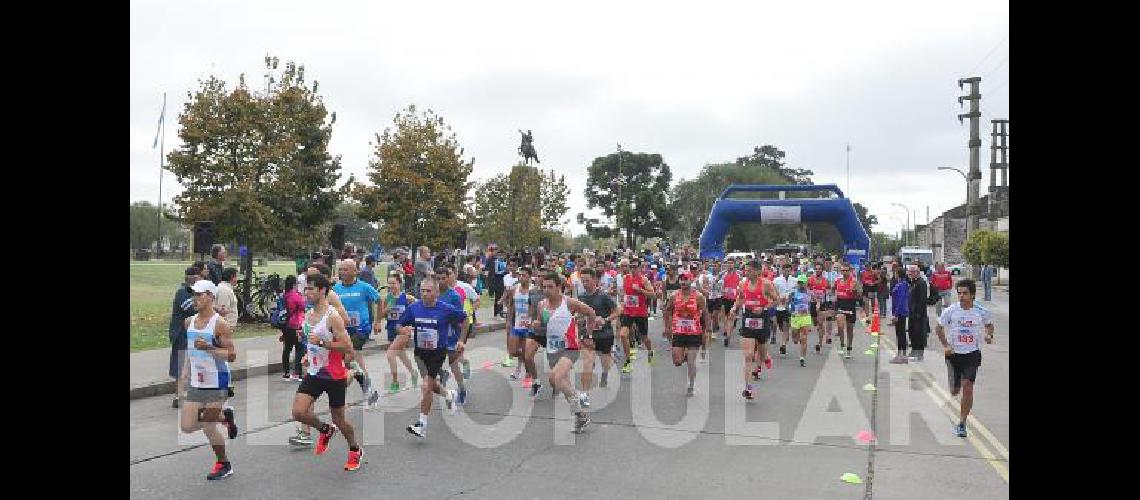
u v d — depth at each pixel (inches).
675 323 440.5
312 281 279.7
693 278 699.4
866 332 838.5
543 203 2074.3
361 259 650.8
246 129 767.1
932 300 598.9
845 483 270.5
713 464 294.7
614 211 3132.4
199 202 764.0
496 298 896.3
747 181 3395.7
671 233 3646.7
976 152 1662.2
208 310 266.2
